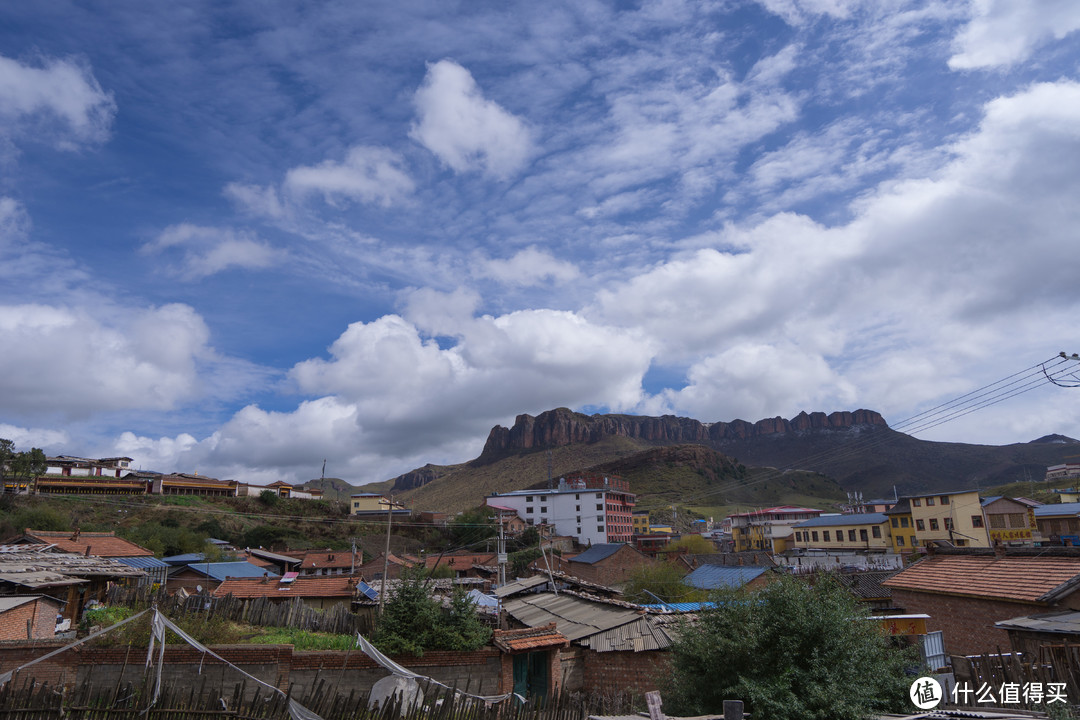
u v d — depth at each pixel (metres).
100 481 100.31
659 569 50.84
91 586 27.84
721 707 12.88
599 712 16.83
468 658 18.09
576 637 20.80
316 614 22.28
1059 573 17.86
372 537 106.94
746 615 13.37
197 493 110.12
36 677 15.62
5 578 21.89
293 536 98.88
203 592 25.97
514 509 127.06
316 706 12.59
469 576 63.84
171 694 12.39
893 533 79.88
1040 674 11.94
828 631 12.58
